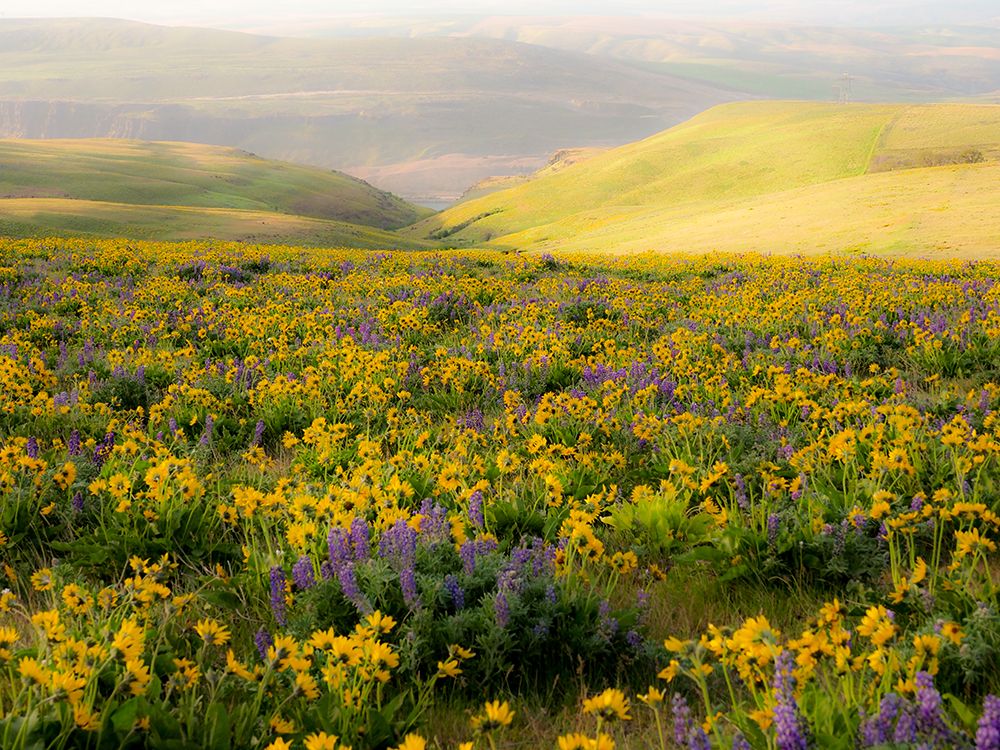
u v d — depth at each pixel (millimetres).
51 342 13883
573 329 14461
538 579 4309
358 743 3174
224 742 3049
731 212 69625
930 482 5848
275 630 4285
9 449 5914
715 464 6352
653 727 3467
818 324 13742
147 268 26234
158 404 9000
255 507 5195
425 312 16109
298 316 16031
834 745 2717
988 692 3367
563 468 6605
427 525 4883
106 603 3834
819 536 4945
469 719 3518
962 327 12086
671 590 4863
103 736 3027
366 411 8656
